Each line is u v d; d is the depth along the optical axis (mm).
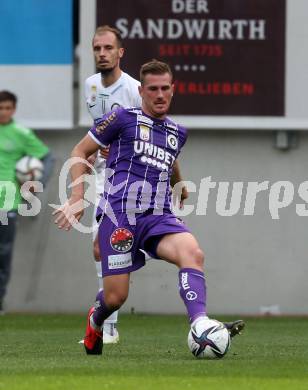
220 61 43250
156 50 43156
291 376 20766
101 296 24281
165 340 31516
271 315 43844
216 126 43250
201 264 23156
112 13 43156
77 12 44156
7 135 42281
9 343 30312
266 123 43312
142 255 23719
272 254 44062
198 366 22141
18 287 44375
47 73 43500
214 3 43125
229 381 19781
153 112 23750
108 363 23156
